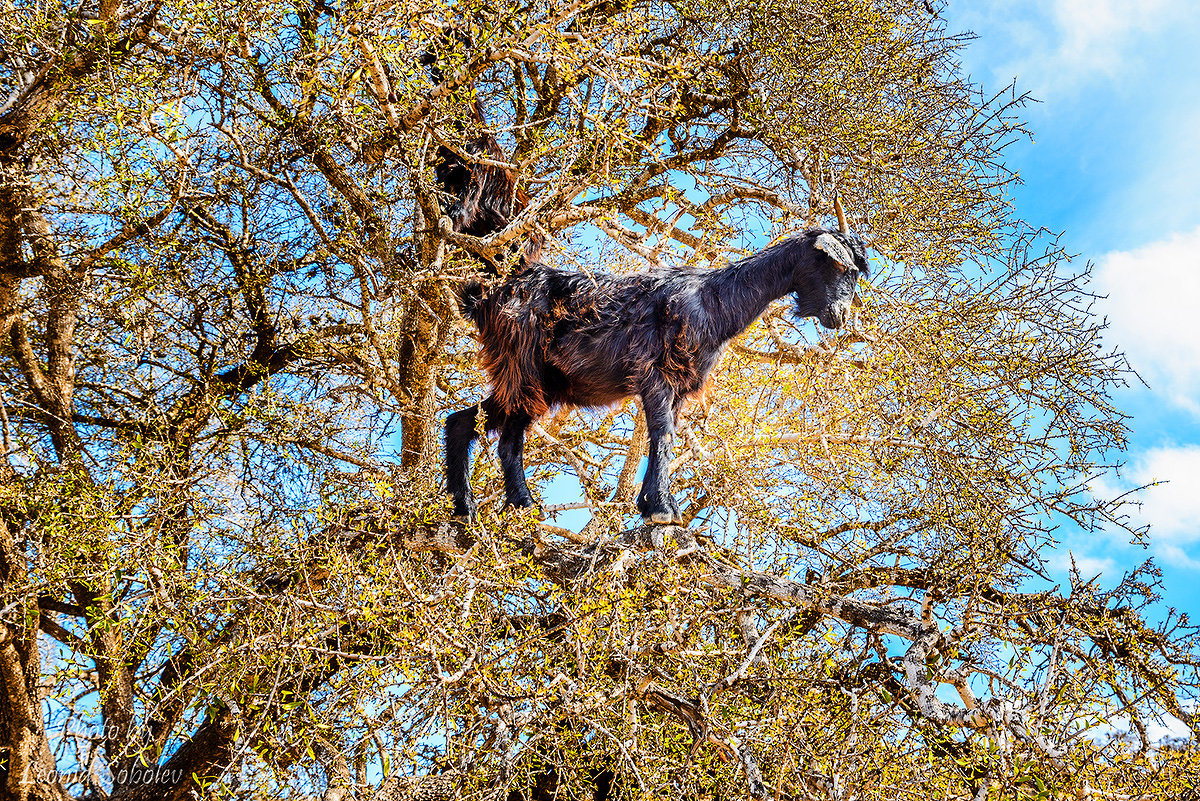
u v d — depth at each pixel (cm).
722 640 471
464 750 393
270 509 489
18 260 504
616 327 508
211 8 412
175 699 443
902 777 411
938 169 636
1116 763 416
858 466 566
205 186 488
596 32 489
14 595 458
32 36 435
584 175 521
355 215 496
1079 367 555
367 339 574
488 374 536
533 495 630
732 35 653
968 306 577
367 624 394
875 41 648
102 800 493
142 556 415
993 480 545
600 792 498
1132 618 499
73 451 500
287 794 392
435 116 452
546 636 453
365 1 413
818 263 507
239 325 552
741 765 406
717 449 589
